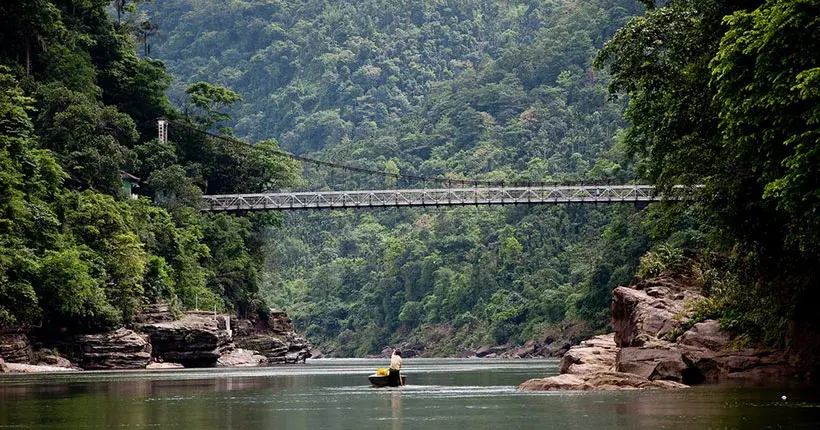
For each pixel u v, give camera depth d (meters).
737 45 30.08
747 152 32.94
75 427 23.75
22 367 65.44
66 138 91.19
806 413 25.36
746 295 42.44
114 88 116.38
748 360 39.44
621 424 23.25
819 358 38.16
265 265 132.88
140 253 82.50
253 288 113.75
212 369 74.56
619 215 120.06
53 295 70.94
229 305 106.56
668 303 46.91
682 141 39.28
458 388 40.62
